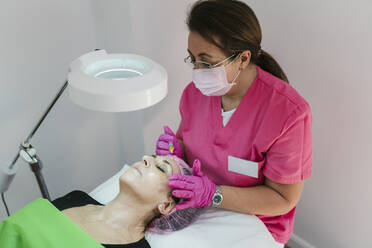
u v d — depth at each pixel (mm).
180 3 1736
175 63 1896
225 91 1170
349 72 1419
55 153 1805
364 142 1494
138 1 1557
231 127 1271
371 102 1401
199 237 1285
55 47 1599
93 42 1755
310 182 1784
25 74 1533
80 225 1212
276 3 1530
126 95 777
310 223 1917
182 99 1436
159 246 1271
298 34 1516
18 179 1685
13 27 1427
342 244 1821
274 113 1161
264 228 1322
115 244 1170
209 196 1189
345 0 1320
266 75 1209
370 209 1616
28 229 1032
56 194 1909
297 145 1145
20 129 1605
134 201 1262
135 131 1979
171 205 1273
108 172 2170
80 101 808
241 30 1012
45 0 1489
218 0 1021
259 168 1245
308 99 1609
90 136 1947
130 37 1637
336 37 1402
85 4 1644
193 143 1395
